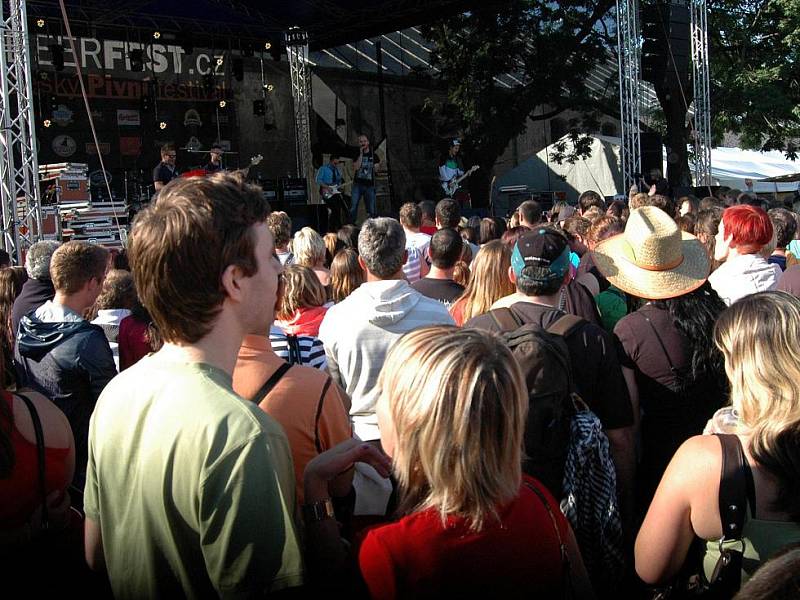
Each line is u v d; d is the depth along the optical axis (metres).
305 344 2.89
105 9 13.56
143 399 1.39
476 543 1.36
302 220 14.16
